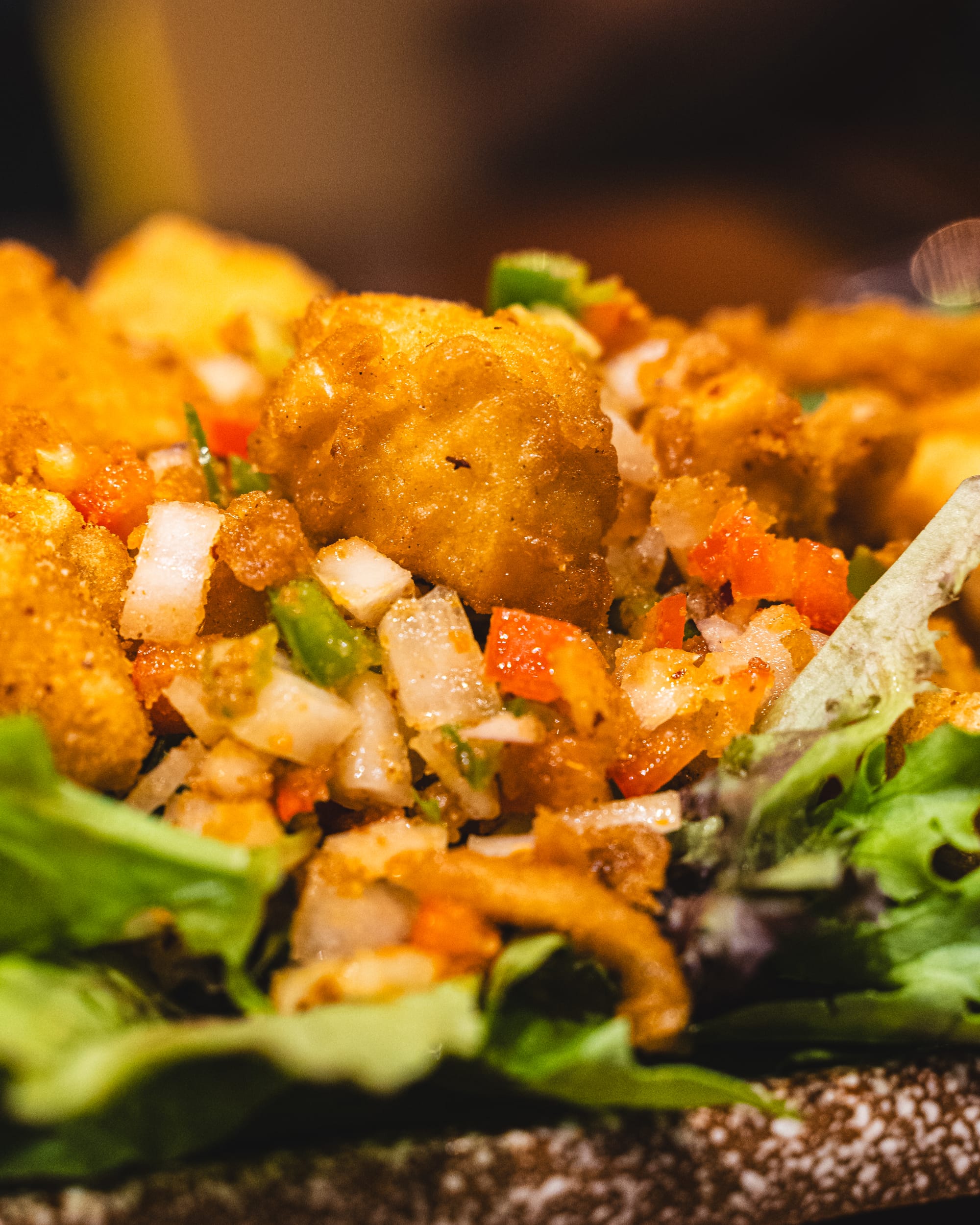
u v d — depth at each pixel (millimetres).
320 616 147
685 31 564
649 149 607
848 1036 140
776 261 447
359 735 146
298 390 156
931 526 153
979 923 141
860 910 139
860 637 151
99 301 260
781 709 152
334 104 589
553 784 144
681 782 151
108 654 142
